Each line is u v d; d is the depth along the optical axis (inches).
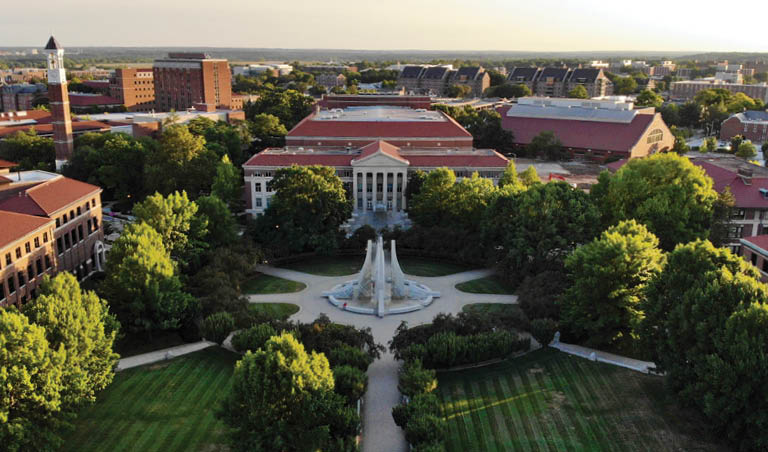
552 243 4650.6
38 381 2591.0
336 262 5511.8
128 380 3353.8
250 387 2428.6
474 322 3661.4
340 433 2628.0
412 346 3398.1
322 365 2642.7
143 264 3703.3
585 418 2987.2
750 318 2593.5
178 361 3585.1
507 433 2891.2
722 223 4987.7
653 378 3314.5
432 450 2492.6
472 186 5536.4
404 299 4638.3
